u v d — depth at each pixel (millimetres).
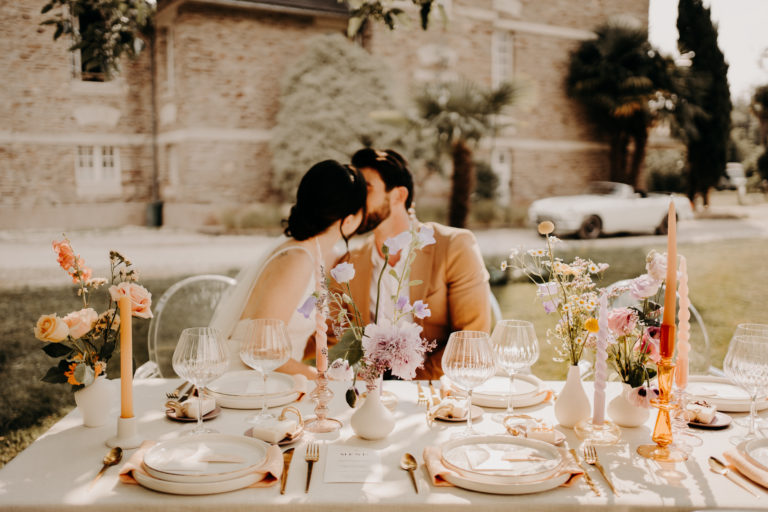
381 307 2334
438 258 2344
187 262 9992
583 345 1579
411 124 14141
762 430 1566
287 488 1262
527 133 17812
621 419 1601
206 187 14828
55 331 1490
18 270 9461
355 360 1484
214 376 1468
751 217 17438
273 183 15180
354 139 14461
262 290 2080
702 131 19312
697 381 1918
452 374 1443
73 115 15469
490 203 15766
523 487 1228
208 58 14625
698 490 1259
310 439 1517
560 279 1634
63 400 4312
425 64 15727
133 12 4105
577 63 18047
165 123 15664
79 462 1386
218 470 1280
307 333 2166
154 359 2881
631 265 9461
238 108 14945
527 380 1907
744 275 9133
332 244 2250
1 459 3350
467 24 16109
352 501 1208
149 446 1408
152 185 16359
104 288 8094
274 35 15070
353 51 14602
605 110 18391
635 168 18891
